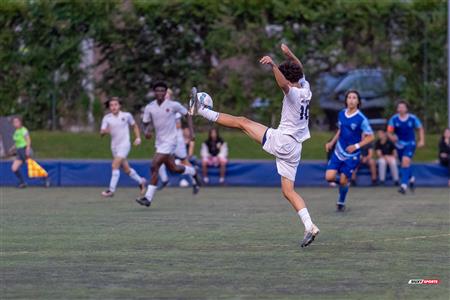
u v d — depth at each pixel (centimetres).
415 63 4297
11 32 4322
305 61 4297
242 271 1442
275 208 2625
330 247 1722
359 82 4297
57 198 3031
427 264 1512
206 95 1811
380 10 4266
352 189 3503
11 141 4119
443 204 2772
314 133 4284
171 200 2939
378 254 1627
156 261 1547
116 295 1251
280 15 4278
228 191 3394
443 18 4269
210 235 1917
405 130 3194
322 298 1230
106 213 2455
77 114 4359
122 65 4325
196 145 4175
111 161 3703
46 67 4338
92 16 4291
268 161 3709
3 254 1636
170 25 4303
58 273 1428
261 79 4303
